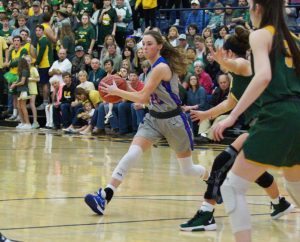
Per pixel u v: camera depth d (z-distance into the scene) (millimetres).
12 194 7609
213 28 17625
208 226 5922
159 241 5422
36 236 5461
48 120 18094
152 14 18906
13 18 21344
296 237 5684
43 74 18703
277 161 4254
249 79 5645
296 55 4309
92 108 16984
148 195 7738
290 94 4270
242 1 17672
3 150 12586
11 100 19547
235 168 4328
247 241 4262
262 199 7535
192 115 5977
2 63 19984
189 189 8227
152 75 6621
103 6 19734
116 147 13602
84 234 5590
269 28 4258
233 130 14719
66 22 18953
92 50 18922
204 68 15836
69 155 11930
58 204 7023
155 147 13883
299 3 17062
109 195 6590
